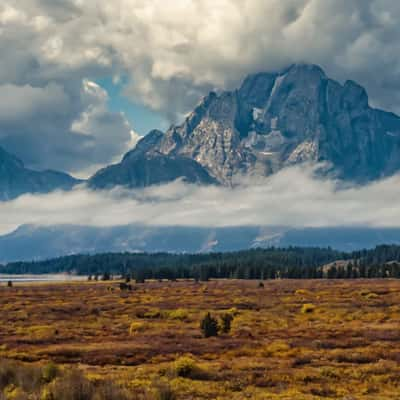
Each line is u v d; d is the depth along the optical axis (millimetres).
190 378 102812
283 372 108000
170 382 96875
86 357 129500
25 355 130125
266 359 125062
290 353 131125
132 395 79562
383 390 94688
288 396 87375
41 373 93375
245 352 134000
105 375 104312
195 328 196000
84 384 81500
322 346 143750
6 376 93000
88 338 166500
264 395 88125
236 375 104938
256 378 102688
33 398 79625
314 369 111938
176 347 142625
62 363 124125
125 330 190875
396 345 143000
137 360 126250
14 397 79375
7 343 156000
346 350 134500
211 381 100500
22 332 184625
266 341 153625
